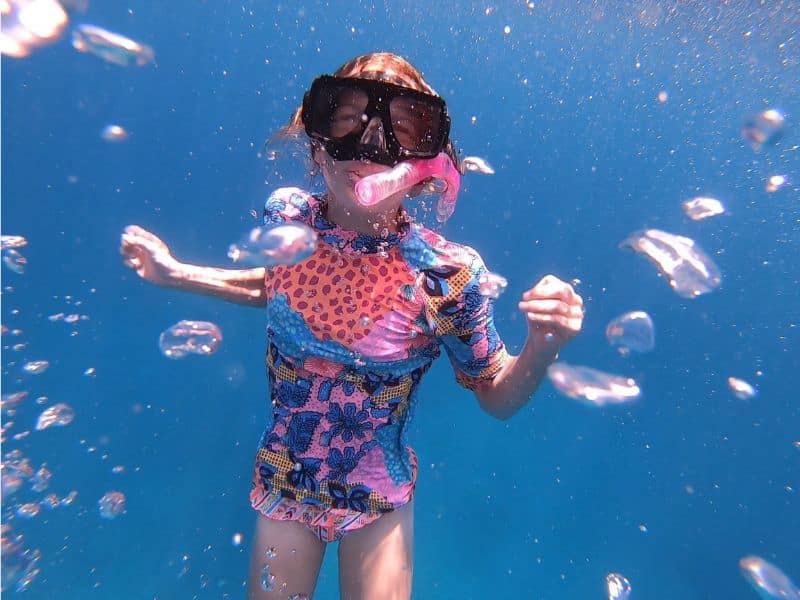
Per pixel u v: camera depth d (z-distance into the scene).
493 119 8.96
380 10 9.12
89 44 1.67
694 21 6.41
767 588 1.93
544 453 3.22
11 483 2.40
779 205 5.79
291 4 9.23
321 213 1.36
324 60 9.59
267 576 1.38
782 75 5.97
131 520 2.44
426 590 2.37
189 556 2.33
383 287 1.26
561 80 7.97
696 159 6.31
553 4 7.77
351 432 1.34
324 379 1.31
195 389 3.38
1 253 3.99
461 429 3.35
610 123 7.57
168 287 1.48
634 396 1.33
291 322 1.28
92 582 2.14
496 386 1.37
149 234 1.48
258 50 9.42
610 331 1.51
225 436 3.10
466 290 1.29
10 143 6.70
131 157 7.41
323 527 1.38
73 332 3.70
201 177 7.63
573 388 1.32
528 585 2.42
